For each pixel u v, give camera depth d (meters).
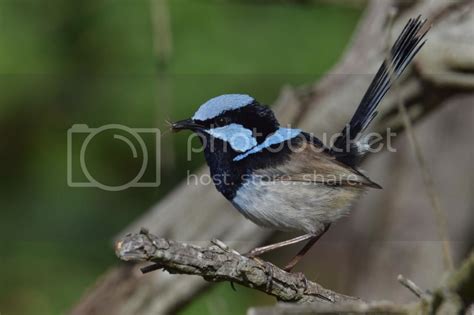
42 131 14.59
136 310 11.41
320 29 14.52
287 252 15.73
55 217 14.43
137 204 14.58
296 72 14.05
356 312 5.86
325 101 11.03
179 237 11.40
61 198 14.52
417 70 10.47
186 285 11.20
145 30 14.34
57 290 13.75
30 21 14.35
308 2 13.47
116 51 14.33
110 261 14.28
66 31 14.42
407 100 10.71
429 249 13.28
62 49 14.43
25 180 14.62
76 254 14.27
